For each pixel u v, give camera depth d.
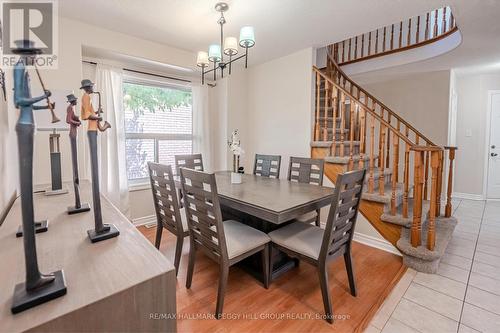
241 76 4.10
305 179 2.78
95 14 2.42
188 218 1.88
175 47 3.26
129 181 3.45
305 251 1.71
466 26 2.58
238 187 2.33
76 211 1.29
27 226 0.63
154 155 3.67
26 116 0.64
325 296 1.62
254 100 4.07
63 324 0.59
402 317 1.65
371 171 2.76
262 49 3.31
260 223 2.13
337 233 1.67
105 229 1.01
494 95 4.61
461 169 4.94
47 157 2.41
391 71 4.34
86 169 2.75
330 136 3.89
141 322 0.71
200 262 2.36
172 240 2.88
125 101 3.37
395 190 2.53
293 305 1.78
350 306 1.77
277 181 2.67
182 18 2.49
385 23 2.60
